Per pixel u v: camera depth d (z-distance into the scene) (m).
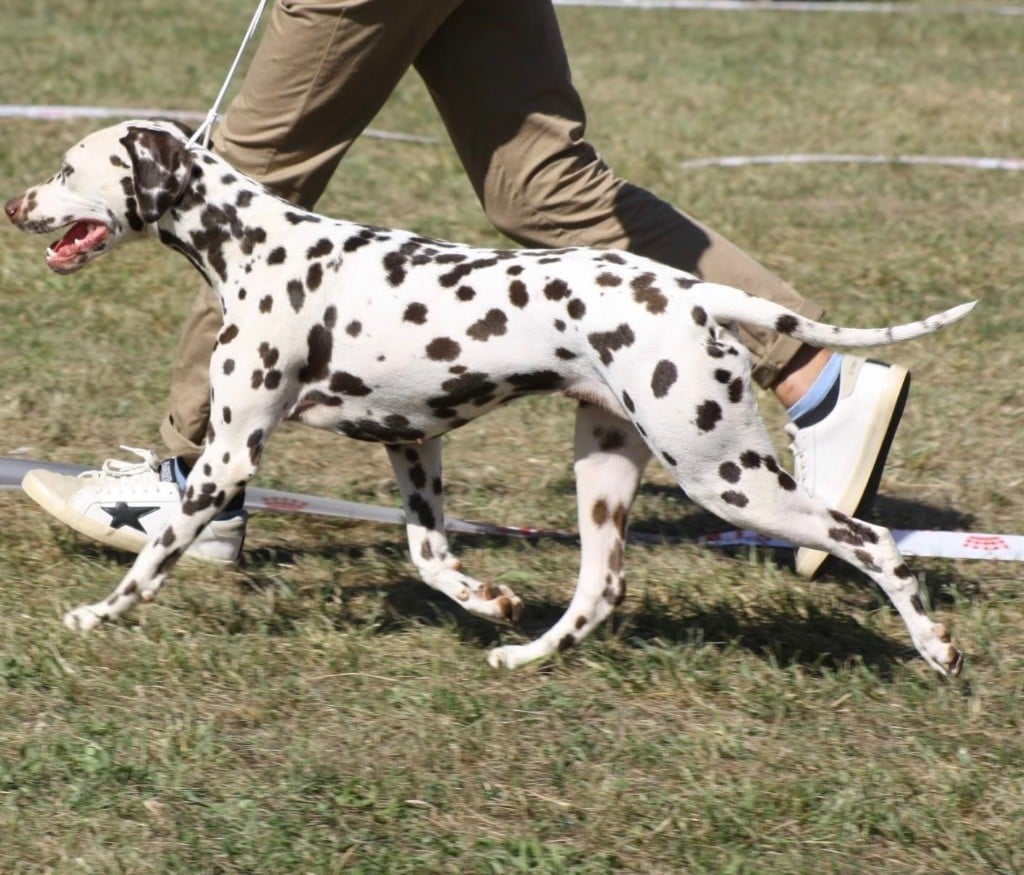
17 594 6.52
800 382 6.66
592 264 5.56
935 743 5.63
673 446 5.49
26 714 5.61
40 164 13.13
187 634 6.22
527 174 6.62
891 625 6.64
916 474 8.36
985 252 11.93
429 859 4.86
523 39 6.45
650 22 22.56
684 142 15.31
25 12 20.27
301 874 4.77
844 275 11.38
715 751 5.52
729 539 7.49
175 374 6.73
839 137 15.77
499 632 6.43
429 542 6.30
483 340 5.62
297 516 7.62
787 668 6.18
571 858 4.90
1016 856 4.98
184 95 15.98
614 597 6.09
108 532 6.79
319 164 6.41
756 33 21.91
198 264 5.98
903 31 22.30
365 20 6.10
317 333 5.79
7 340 9.63
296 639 6.26
